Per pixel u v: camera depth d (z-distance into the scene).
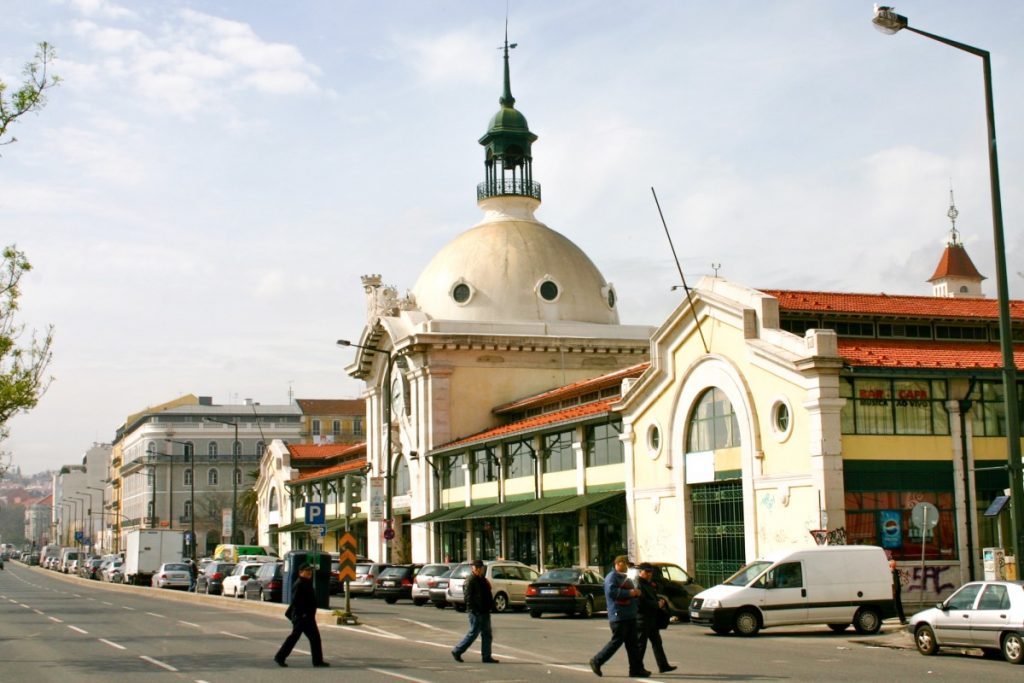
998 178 21.12
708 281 36.53
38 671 19.27
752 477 33.81
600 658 17.39
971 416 32.28
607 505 41.72
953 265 68.00
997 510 23.50
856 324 35.69
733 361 35.00
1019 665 19.00
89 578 85.75
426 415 57.41
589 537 43.12
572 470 44.59
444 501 56.19
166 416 125.00
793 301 35.25
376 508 47.88
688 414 37.34
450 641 24.92
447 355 57.53
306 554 37.78
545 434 46.69
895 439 31.55
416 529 57.97
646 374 38.97
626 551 40.47
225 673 18.58
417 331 57.69
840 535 29.88
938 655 20.92
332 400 130.12
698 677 17.39
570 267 61.84
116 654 22.41
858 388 31.56
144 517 124.62
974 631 19.97
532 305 60.06
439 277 61.09
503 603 36.78
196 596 45.81
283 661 19.67
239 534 118.44
